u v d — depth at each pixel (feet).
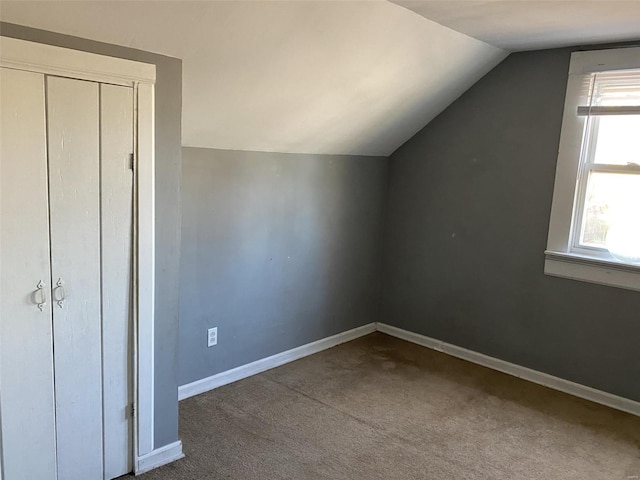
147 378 7.30
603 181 9.95
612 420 9.51
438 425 9.05
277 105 8.77
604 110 9.55
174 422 7.75
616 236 9.86
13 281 5.93
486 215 11.37
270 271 10.69
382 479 7.50
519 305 11.12
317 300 11.89
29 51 5.63
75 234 6.32
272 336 11.04
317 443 8.33
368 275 13.10
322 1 6.86
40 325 6.22
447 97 11.16
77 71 6.01
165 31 6.39
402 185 12.71
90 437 6.90
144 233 6.91
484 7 7.52
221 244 9.70
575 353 10.46
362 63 8.59
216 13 6.40
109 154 6.45
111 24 5.99
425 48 8.95
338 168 11.66
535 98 10.40
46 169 5.98
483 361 11.76
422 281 12.63
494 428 9.04
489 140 11.13
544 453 8.36
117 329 6.92
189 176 8.97
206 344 9.80
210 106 8.05
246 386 10.18
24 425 6.28
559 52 10.00
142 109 6.62
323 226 11.63
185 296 9.29
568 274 10.34
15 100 5.65
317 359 11.68
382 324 13.56
